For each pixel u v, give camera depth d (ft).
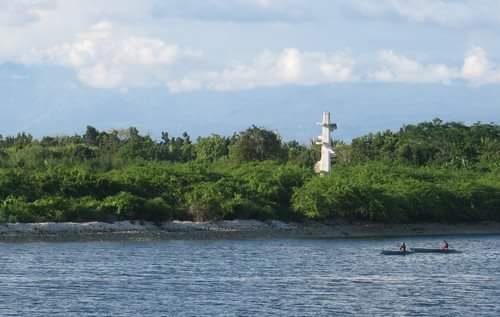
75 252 639.35
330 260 623.36
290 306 447.01
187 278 524.52
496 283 524.93
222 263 593.01
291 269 570.87
